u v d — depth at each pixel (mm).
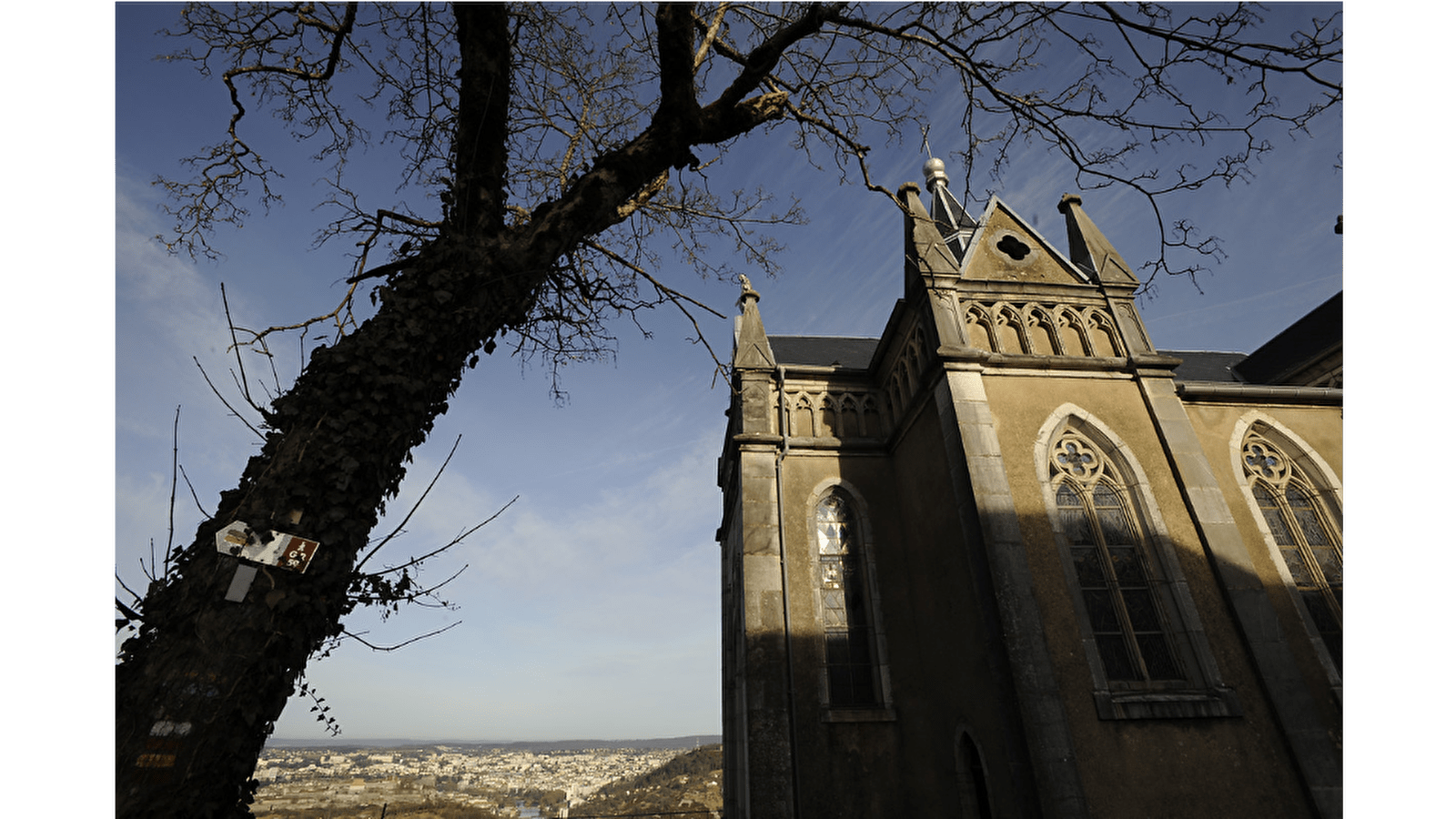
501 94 5387
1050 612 9891
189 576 3541
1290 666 9656
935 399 12172
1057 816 8391
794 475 14602
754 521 13859
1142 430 11727
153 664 3275
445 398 4883
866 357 19469
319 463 3941
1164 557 10586
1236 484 12406
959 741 10875
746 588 13242
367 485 4098
